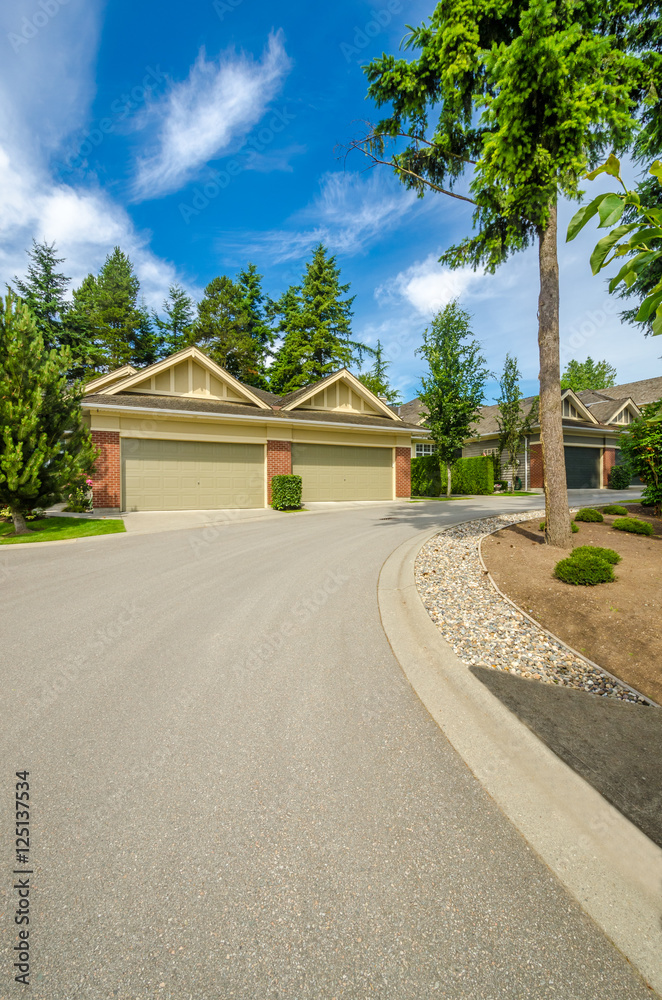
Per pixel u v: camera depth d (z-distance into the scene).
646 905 1.54
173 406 14.08
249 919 1.51
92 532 10.26
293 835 1.87
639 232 1.10
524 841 1.83
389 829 1.90
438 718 2.78
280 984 1.31
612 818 1.91
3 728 2.70
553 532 7.38
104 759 2.39
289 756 2.41
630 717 2.76
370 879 1.66
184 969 1.35
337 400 18.88
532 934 1.45
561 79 5.01
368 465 18.08
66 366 10.88
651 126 7.46
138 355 35.56
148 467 13.93
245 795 2.11
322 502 17.03
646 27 6.84
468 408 20.77
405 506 16.02
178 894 1.60
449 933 1.46
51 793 2.12
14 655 3.80
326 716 2.82
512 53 4.87
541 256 7.20
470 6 6.41
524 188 5.79
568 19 5.90
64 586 5.96
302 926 1.49
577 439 24.53
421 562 6.97
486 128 7.71
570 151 5.50
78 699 3.05
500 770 2.28
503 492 24.48
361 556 7.59
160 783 2.20
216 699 3.04
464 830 1.89
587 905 1.55
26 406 10.05
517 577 5.87
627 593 4.92
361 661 3.63
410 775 2.25
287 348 34.53
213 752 2.45
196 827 1.91
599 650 3.85
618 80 6.47
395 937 1.45
